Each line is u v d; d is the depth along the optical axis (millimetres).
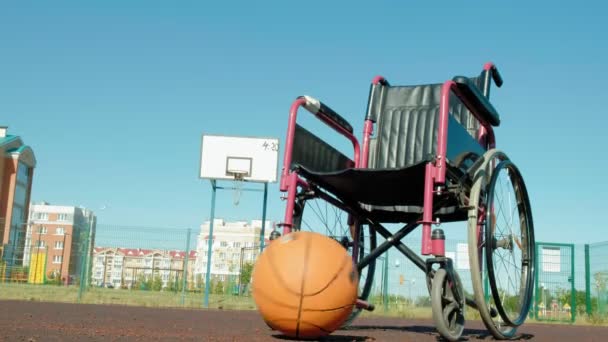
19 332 5102
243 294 20281
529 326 11367
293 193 5660
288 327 4605
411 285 16281
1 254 27359
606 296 15234
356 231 6758
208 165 20203
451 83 5488
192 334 5500
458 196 5551
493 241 5633
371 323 9828
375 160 6902
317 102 6062
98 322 6738
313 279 4484
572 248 15602
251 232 78750
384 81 7152
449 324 5184
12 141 45812
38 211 75500
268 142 20422
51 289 19828
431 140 6688
